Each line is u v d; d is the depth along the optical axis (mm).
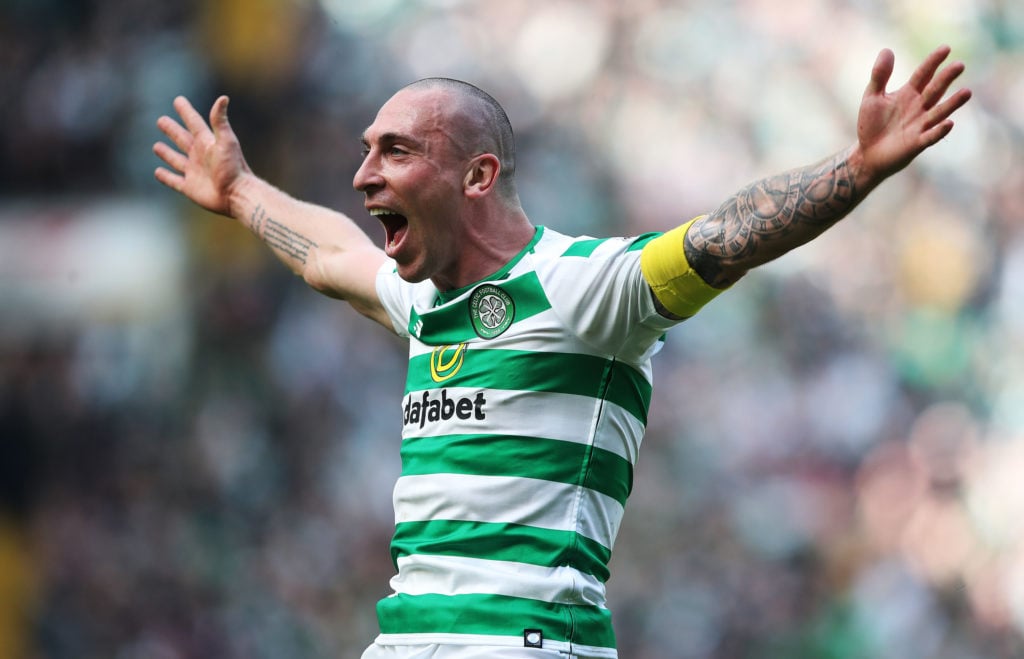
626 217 51781
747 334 49406
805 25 55219
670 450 47000
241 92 50969
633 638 43094
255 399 46375
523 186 51312
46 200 50219
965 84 55188
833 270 51344
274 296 47500
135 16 52062
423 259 12094
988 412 50312
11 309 48375
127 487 45688
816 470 47750
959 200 53344
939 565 46781
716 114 53562
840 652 44219
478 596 11352
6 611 44031
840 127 54250
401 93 12148
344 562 43906
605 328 11523
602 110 53281
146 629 42812
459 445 11695
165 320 47969
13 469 46469
